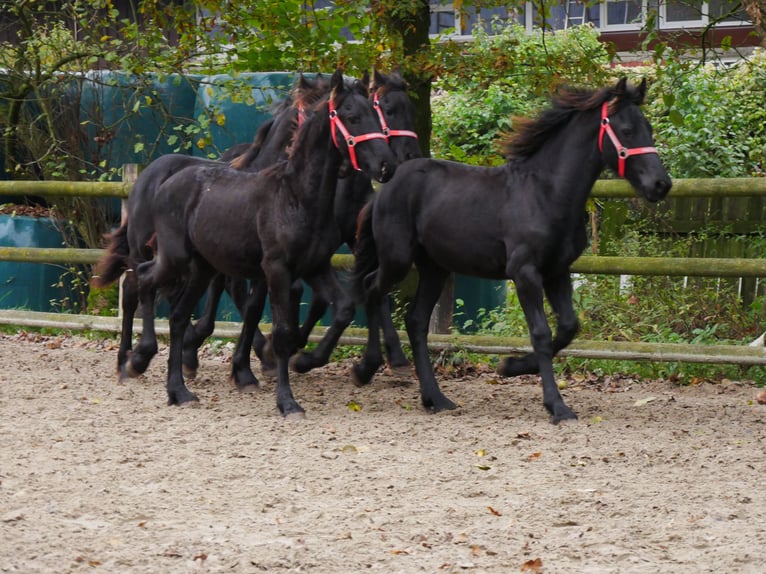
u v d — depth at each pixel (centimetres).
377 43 1037
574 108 748
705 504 546
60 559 452
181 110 1255
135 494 556
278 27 1076
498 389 884
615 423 740
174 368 805
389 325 891
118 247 933
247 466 616
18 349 1073
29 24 1348
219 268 792
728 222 1116
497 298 1111
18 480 578
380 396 846
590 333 1012
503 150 776
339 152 738
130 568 446
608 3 1670
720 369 927
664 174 721
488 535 493
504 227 755
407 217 803
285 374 764
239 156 923
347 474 600
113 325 1109
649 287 1055
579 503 544
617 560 462
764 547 478
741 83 1361
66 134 1292
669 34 1015
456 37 1773
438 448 665
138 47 1226
